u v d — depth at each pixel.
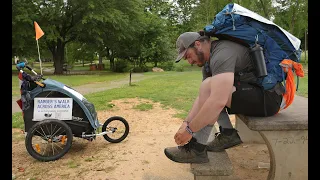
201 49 2.58
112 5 27.69
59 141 4.20
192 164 2.62
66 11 25.98
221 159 2.74
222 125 3.02
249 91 2.57
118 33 28.05
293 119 2.62
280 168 2.68
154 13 35.97
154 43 32.78
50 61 70.56
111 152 4.39
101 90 12.65
